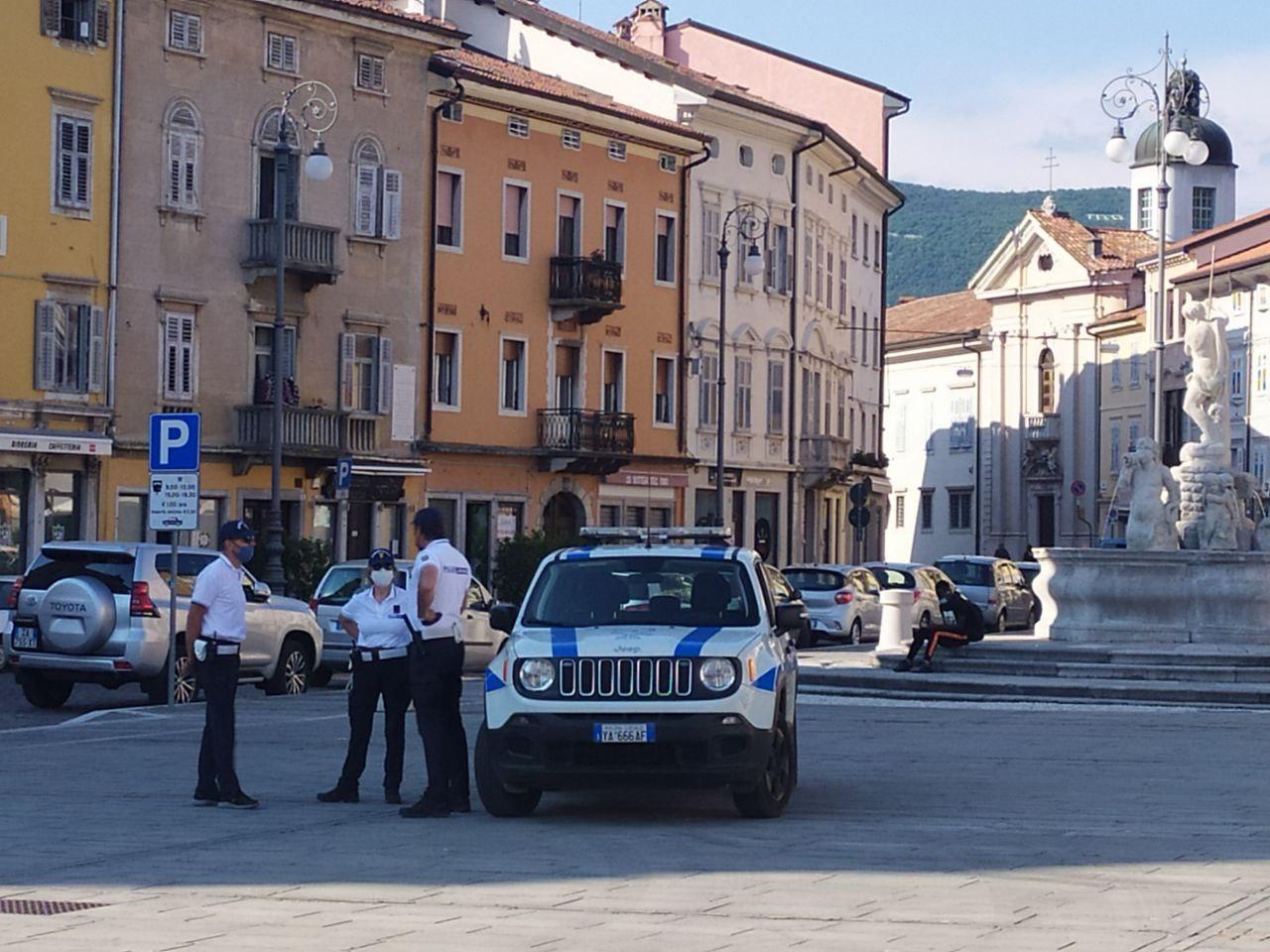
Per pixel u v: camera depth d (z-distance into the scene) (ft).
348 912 36.60
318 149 140.56
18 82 146.51
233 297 162.09
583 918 35.96
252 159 163.32
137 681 92.73
